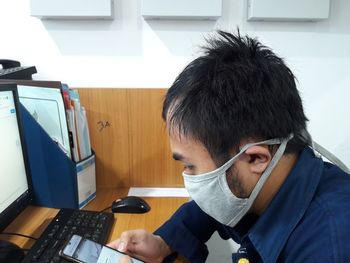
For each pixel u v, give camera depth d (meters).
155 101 1.06
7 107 0.72
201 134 0.46
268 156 0.48
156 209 0.95
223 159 0.48
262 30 1.11
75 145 0.92
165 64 1.11
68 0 1.00
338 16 1.11
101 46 1.09
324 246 0.43
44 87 0.85
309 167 0.53
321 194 0.50
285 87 0.47
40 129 0.86
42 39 1.08
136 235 0.71
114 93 1.06
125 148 1.10
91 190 1.01
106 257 0.62
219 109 0.45
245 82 0.45
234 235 0.71
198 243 0.76
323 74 1.16
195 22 1.08
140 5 1.06
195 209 0.81
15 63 1.04
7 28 1.07
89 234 0.74
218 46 0.50
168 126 0.50
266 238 0.53
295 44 1.13
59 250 0.66
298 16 1.05
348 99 1.19
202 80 0.46
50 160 0.89
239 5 1.08
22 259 0.65
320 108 1.19
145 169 1.11
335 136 1.22
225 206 0.56
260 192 0.54
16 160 0.75
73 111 0.91
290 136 0.50
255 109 0.45
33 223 0.84
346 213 0.45
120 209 0.91
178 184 1.13
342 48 1.14
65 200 0.92
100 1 1.01
